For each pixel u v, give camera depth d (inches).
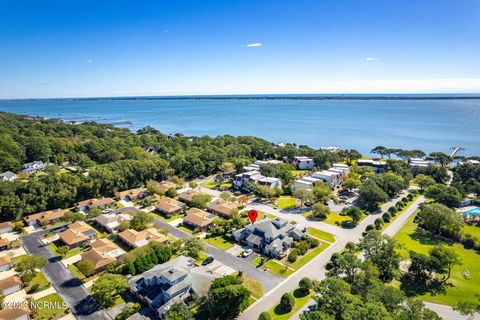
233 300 2028.8
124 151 6899.6
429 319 1729.8
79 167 6033.5
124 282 2313.0
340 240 3253.0
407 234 3403.1
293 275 2608.3
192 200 4229.8
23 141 7121.1
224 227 3440.0
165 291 2196.1
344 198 4645.7
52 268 2738.7
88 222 3764.8
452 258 2444.6
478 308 1876.2
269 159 7293.3
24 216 3809.1
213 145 7765.8
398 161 6269.7
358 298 1927.9
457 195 4175.7
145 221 3464.6
